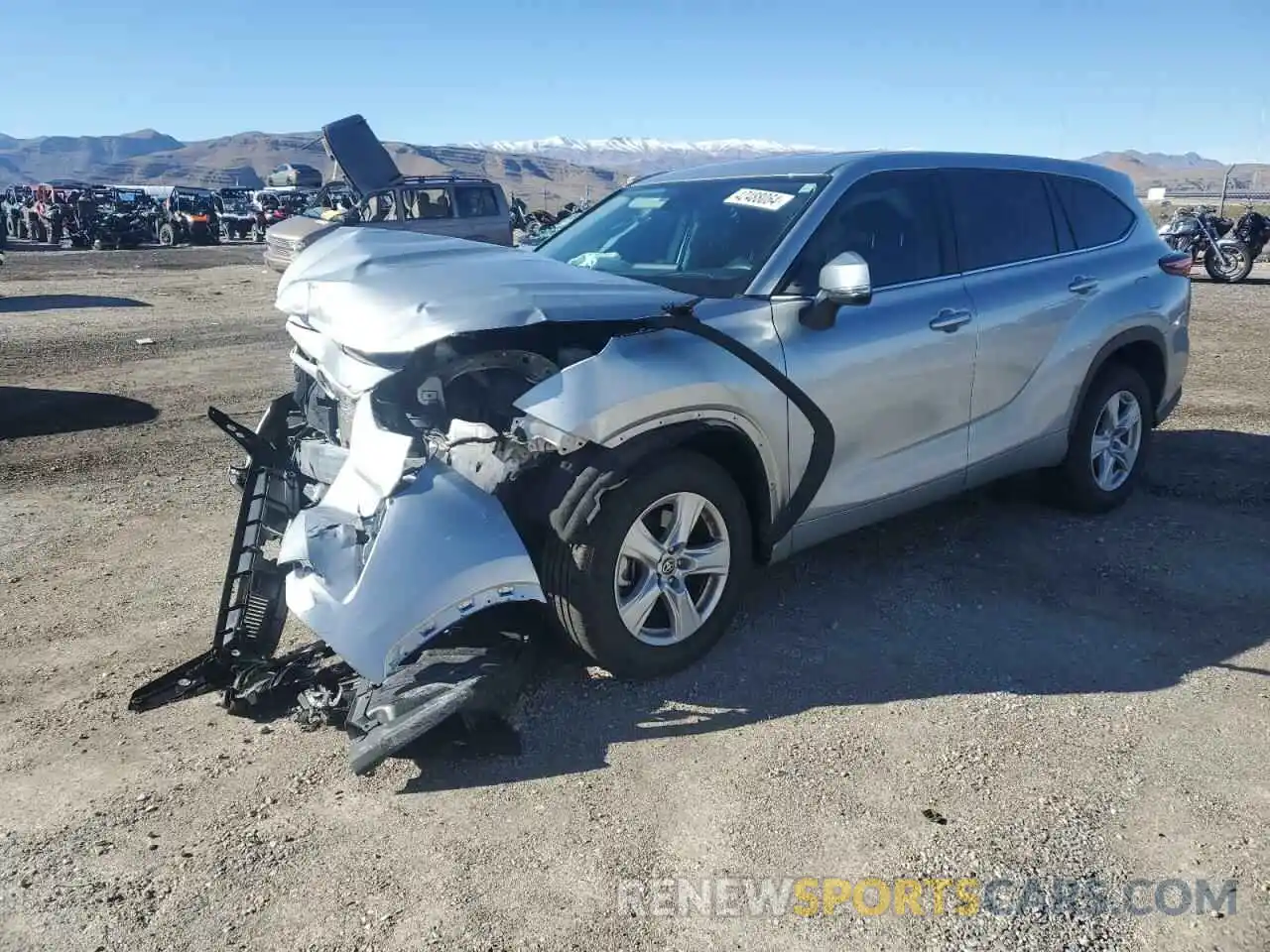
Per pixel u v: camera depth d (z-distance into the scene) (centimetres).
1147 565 470
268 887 265
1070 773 308
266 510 395
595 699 356
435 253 390
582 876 267
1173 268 558
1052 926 247
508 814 294
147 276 2317
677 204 461
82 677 381
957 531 518
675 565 361
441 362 337
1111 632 404
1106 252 531
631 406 335
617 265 442
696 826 287
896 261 436
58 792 308
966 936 244
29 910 257
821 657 386
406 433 340
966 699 353
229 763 324
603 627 346
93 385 966
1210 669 372
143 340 1262
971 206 476
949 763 315
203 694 368
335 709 339
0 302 1706
